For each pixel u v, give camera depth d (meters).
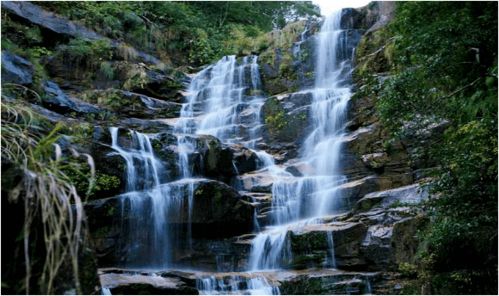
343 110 10.39
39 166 3.12
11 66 9.43
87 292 3.10
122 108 11.64
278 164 10.34
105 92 11.84
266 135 11.13
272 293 6.58
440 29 5.46
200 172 8.91
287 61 13.65
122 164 7.95
